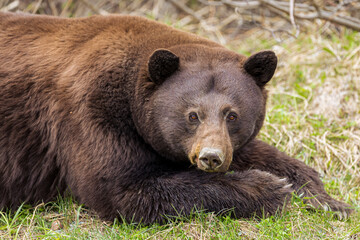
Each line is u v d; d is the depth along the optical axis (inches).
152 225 339.9
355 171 446.0
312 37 658.8
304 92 559.5
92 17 397.1
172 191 339.9
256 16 757.9
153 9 767.7
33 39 385.4
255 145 405.7
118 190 339.9
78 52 367.9
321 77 573.0
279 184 357.7
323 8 650.8
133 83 348.5
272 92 564.7
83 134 344.5
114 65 349.7
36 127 367.2
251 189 346.9
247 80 343.6
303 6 650.8
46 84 364.2
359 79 553.3
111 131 342.6
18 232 347.6
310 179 395.2
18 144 370.0
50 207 385.1
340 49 623.8
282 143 495.2
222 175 352.5
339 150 474.3
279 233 324.5
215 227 331.0
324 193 390.9
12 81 369.4
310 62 605.0
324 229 342.0
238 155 397.7
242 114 334.6
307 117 524.4
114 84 346.3
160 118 338.3
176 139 336.5
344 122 510.0
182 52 351.9
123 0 783.7
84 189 347.9
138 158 348.2
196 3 797.2
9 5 728.3
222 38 719.7
